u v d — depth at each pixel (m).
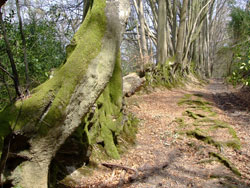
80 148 4.32
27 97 2.95
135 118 8.41
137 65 15.54
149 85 14.45
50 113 2.87
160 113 9.70
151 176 4.62
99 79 3.09
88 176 4.35
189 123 8.20
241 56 7.30
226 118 9.16
